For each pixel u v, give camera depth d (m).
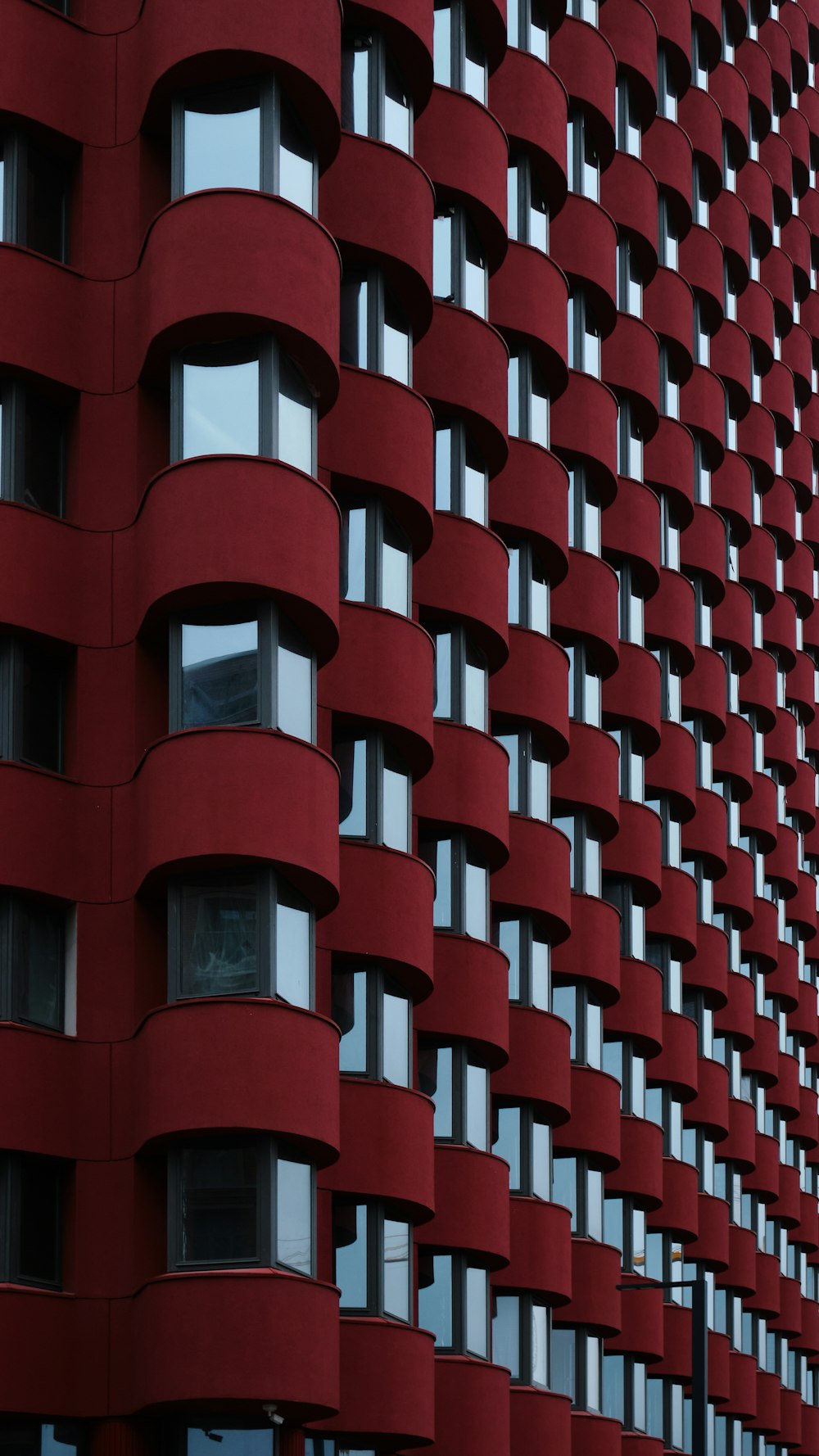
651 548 50.69
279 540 30.02
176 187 31.41
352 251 35.19
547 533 42.69
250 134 31.38
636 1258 48.69
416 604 37.81
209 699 29.89
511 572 42.44
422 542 36.53
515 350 42.94
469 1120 37.31
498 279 42.56
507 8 44.25
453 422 38.94
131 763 30.58
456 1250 36.34
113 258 32.25
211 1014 28.61
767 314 66.44
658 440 54.16
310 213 32.16
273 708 29.69
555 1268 40.25
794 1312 67.56
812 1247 70.94
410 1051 34.75
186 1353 27.58
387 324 35.88
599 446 46.72
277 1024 28.72
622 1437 47.38
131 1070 29.58
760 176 67.88
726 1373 56.34
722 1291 59.72
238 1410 28.34
